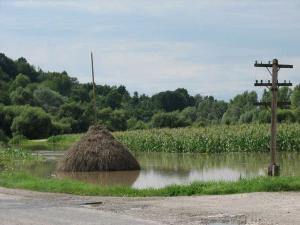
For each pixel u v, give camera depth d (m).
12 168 36.81
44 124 121.31
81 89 190.75
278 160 41.38
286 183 19.56
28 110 121.75
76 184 22.98
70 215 14.35
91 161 35.22
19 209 15.74
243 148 55.16
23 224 13.09
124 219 13.46
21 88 157.75
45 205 16.59
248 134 55.06
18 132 118.00
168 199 17.77
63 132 126.50
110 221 13.21
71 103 140.62
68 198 18.64
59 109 145.00
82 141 36.28
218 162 41.03
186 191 20.03
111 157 35.38
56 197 19.03
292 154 49.12
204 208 15.21
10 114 125.50
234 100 166.88
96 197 19.00
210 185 20.97
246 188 19.70
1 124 123.94
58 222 13.25
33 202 17.41
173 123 127.44
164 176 31.30
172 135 60.50
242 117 122.19
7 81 198.75
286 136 53.78
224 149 56.19
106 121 134.88
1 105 129.12
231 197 17.62
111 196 19.64
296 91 129.00
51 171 35.53
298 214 13.82
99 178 30.97
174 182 27.84
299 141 53.28
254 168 35.16
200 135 57.53
